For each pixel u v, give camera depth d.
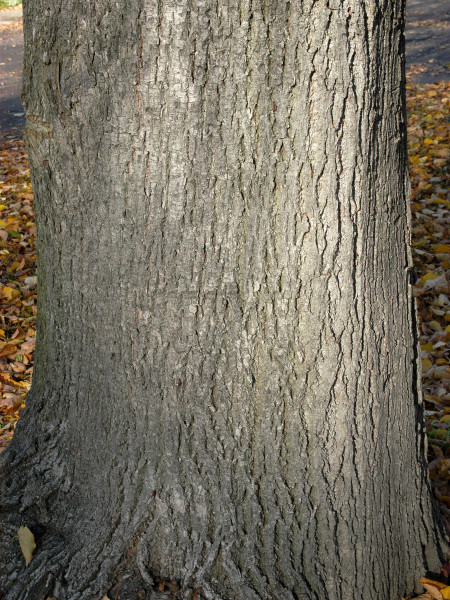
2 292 4.48
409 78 9.98
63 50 1.80
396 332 2.01
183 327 1.88
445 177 5.80
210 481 1.95
